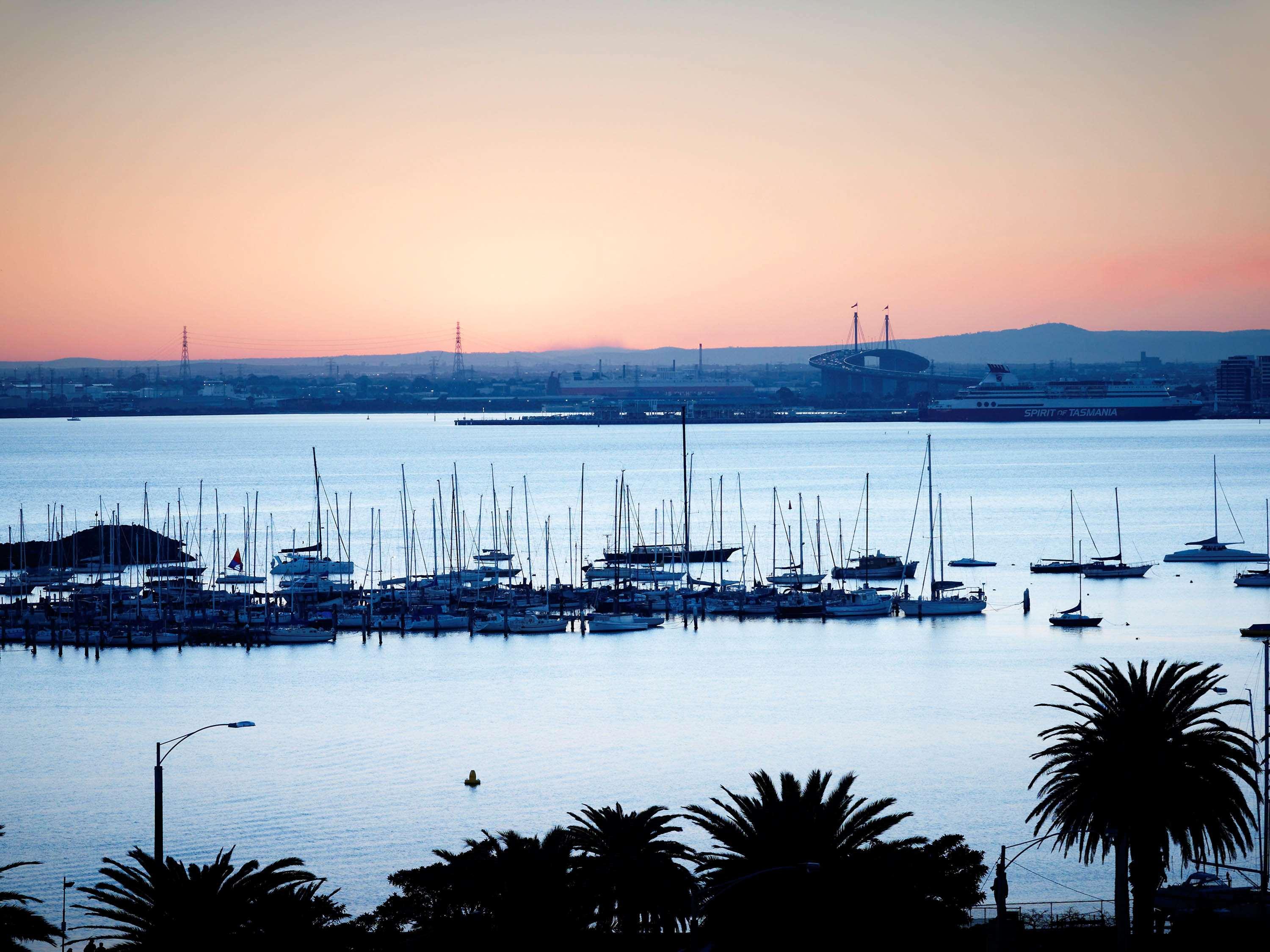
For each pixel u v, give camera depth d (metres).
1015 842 84.88
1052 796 59.59
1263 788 89.50
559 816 90.94
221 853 53.81
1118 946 58.09
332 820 90.81
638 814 58.62
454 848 84.44
